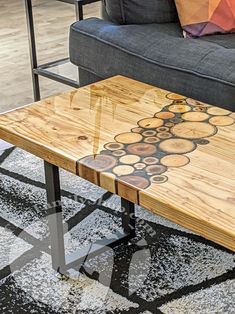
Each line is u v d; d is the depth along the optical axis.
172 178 1.45
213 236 1.29
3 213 2.13
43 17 4.55
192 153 1.55
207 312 1.65
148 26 2.49
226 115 1.75
